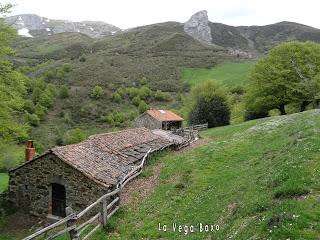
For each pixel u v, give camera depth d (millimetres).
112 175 23234
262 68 59875
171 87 141125
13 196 23688
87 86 135500
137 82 145000
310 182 13250
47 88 120375
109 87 135750
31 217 22953
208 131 54906
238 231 11695
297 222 10195
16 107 28781
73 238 14195
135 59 177250
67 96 121500
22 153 38031
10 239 19562
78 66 161750
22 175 23438
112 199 20844
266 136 31922
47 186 22672
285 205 11633
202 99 66625
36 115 97562
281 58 58344
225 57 187375
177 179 25234
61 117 107688
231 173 22641
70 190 21953
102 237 16406
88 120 108250
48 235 19250
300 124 28156
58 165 22266
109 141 30406
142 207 20219
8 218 22594
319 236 9398
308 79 52406
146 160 31297
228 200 16562
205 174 24844
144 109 113438
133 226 17469
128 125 99875
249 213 13031
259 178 17578
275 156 21422
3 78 28453
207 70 159625
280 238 9602
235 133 42781
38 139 87188
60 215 22531
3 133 28234
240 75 143000
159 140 39250
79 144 26422
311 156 16203
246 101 64062
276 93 58844
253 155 26344
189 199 19984
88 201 21359
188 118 73438
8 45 29047
